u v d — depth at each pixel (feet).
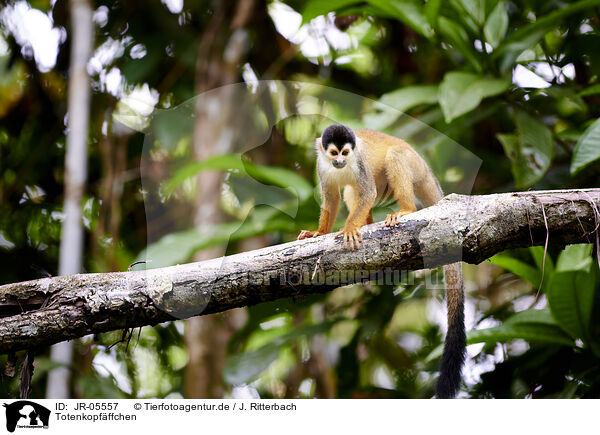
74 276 12.28
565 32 20.61
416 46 22.33
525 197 12.59
